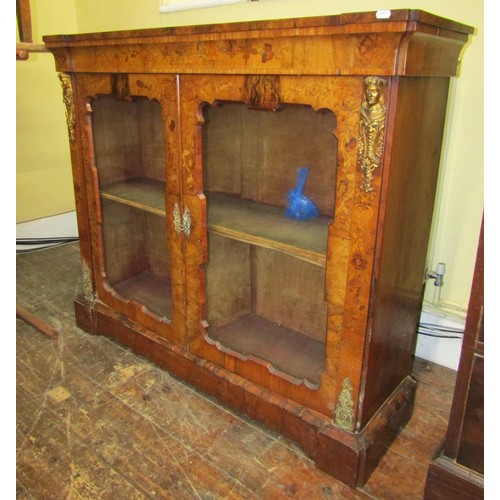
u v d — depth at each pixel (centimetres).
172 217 146
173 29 121
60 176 288
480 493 110
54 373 167
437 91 115
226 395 149
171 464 129
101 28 261
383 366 126
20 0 172
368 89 96
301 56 104
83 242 184
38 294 227
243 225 140
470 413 108
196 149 133
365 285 110
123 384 161
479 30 138
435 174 127
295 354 145
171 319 161
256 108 117
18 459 130
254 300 169
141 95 142
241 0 188
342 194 108
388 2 152
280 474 126
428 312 171
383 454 133
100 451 133
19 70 258
